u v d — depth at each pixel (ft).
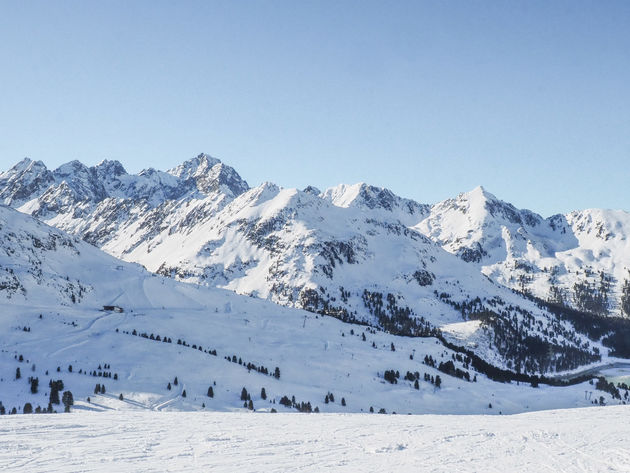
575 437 153.38
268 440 132.57
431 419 196.75
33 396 433.89
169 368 588.09
